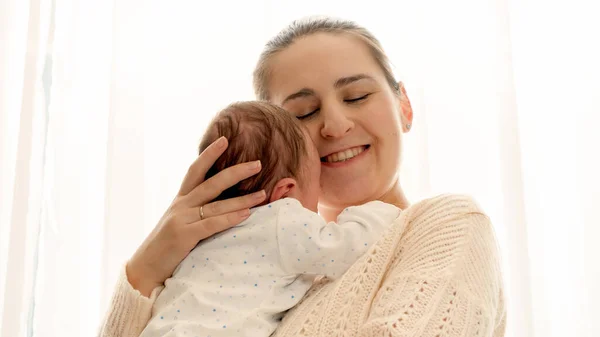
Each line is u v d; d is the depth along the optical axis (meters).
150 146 1.82
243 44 1.91
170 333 0.92
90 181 1.81
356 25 1.26
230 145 1.12
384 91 1.22
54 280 1.74
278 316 1.00
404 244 1.00
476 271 0.93
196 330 0.93
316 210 1.15
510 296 1.71
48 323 1.72
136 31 1.88
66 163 1.80
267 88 1.27
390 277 0.94
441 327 0.85
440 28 1.89
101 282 1.71
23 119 1.79
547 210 1.79
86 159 1.81
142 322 1.03
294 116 1.18
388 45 1.89
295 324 0.95
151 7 1.90
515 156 1.78
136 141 1.79
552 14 1.88
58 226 1.77
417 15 1.89
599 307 1.72
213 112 1.87
